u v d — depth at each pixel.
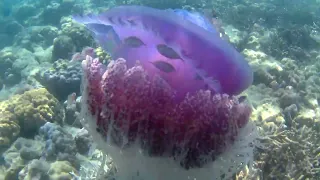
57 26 4.37
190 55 0.56
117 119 0.59
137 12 0.57
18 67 2.97
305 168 1.24
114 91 0.58
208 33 0.55
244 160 0.64
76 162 1.40
